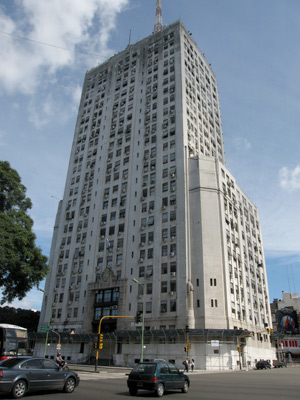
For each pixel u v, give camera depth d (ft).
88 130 266.98
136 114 242.37
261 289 232.12
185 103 224.94
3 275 106.11
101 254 206.90
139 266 187.73
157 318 168.86
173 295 169.37
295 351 326.65
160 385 53.72
